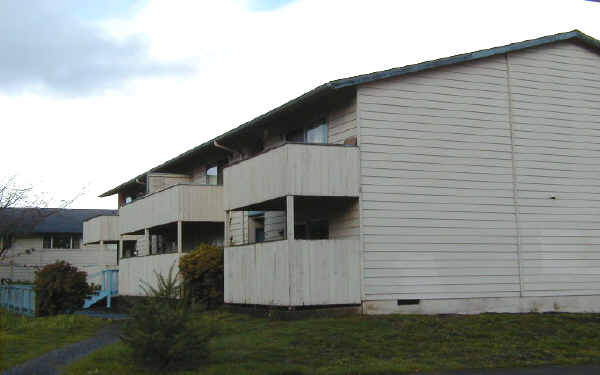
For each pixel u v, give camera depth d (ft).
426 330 47.47
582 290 62.85
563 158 63.62
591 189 64.44
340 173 55.93
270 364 36.81
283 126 70.23
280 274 55.16
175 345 35.14
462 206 59.36
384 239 56.70
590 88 65.62
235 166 64.80
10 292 87.04
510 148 61.67
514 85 62.49
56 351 45.24
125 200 125.29
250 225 76.43
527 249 61.31
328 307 55.16
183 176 94.12
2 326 62.03
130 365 36.73
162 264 78.79
